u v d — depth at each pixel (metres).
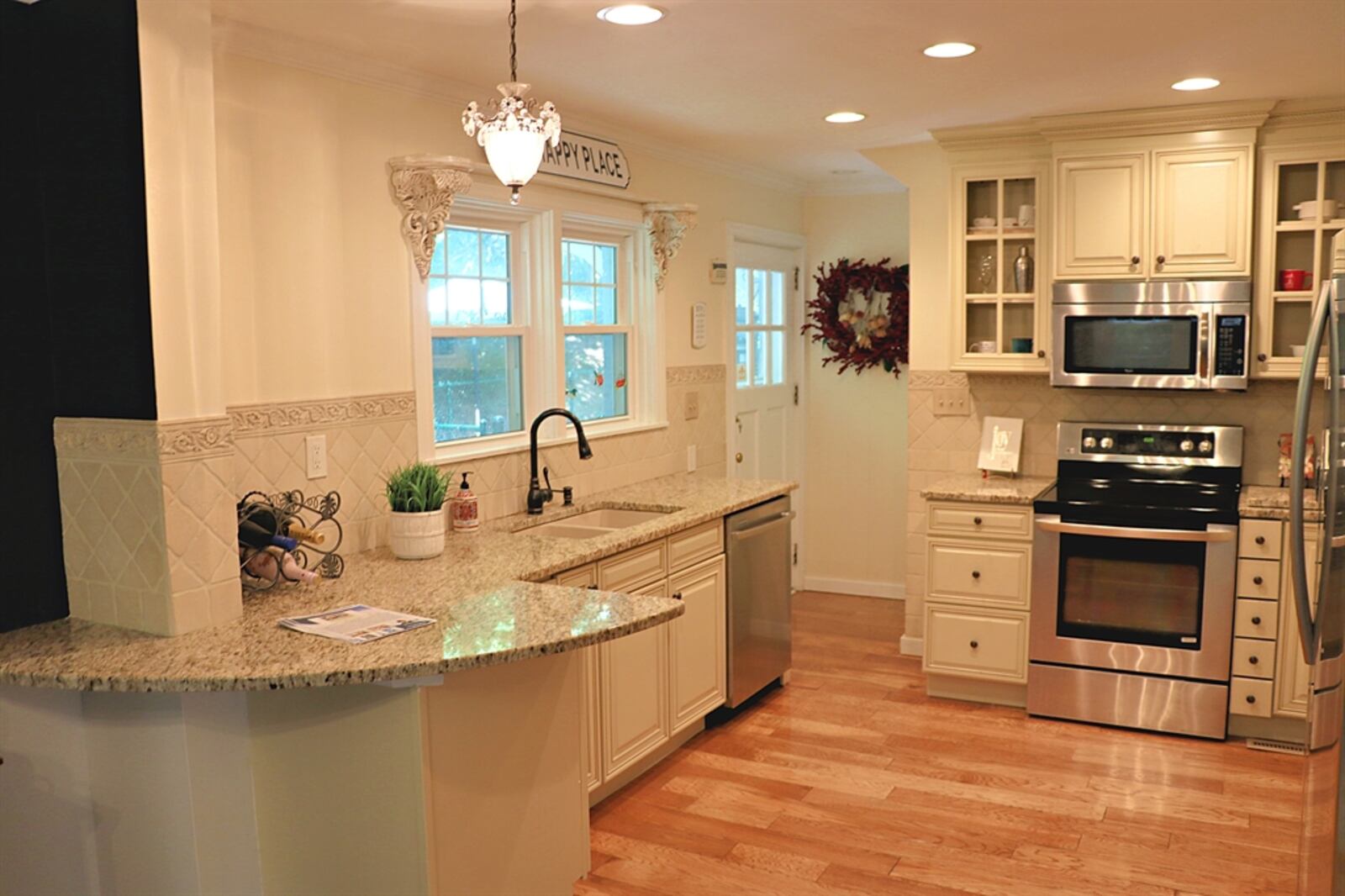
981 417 4.95
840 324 6.09
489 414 4.02
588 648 3.34
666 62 3.36
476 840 2.38
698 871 3.11
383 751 2.26
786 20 2.92
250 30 2.90
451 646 2.24
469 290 3.90
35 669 2.17
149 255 2.28
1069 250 4.38
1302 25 3.02
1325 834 2.22
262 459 3.03
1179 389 4.35
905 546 6.12
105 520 2.43
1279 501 4.03
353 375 3.30
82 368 2.41
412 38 3.05
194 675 2.10
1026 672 4.36
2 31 2.32
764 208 5.75
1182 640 4.05
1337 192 4.16
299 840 2.33
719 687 4.16
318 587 2.82
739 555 4.24
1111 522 4.10
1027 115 4.24
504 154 2.66
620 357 4.80
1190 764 3.82
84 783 2.45
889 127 4.45
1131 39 3.14
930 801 3.54
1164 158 4.20
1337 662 2.16
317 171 3.15
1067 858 3.15
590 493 4.39
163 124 2.29
